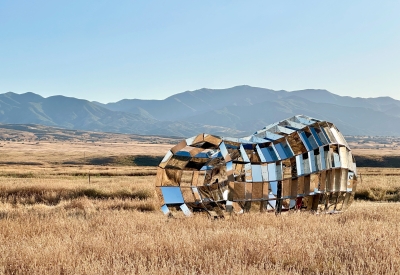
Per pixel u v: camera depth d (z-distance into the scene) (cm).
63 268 818
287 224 1295
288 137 1603
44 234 1184
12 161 11012
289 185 1559
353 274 749
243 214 1471
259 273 753
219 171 1716
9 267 848
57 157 12694
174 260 852
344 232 1093
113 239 1086
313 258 846
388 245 927
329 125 1717
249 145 1559
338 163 1661
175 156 1606
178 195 1642
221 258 856
